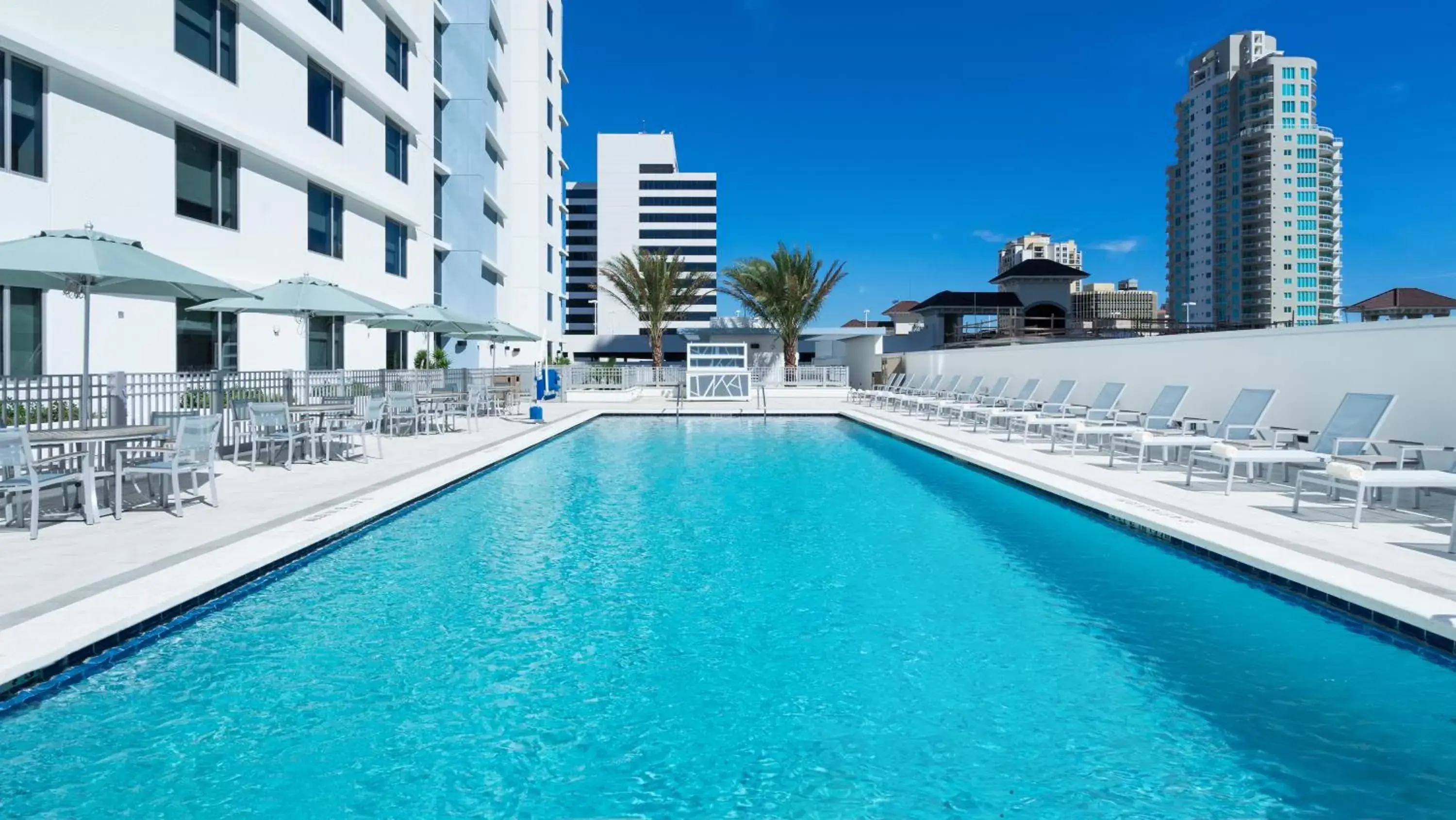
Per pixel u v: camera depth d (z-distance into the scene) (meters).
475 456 13.05
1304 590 5.61
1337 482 7.39
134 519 7.60
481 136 30.84
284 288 12.91
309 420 12.62
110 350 12.86
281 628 5.25
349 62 20.95
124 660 4.69
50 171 11.73
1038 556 7.12
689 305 39.44
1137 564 6.84
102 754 3.62
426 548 7.45
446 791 3.35
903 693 4.30
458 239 30.81
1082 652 4.88
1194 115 138.12
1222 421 10.85
